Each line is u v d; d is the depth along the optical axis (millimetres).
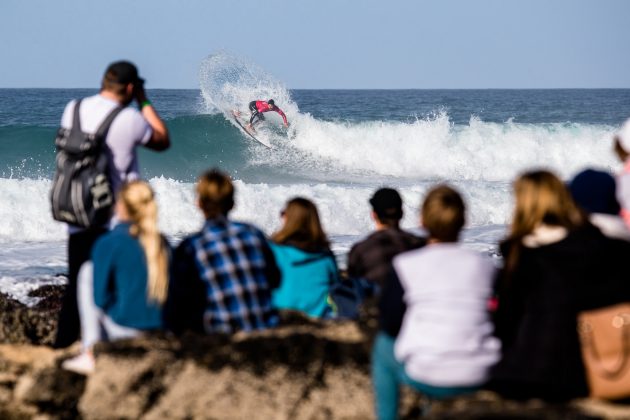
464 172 95562
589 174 16656
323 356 16812
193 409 16516
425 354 13883
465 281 14117
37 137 96438
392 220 20719
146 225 16922
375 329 17266
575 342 14039
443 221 14414
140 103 19547
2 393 18234
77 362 18094
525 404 14266
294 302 20312
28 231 49250
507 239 14625
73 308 20062
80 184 18125
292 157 99312
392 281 14297
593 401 14648
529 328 14188
